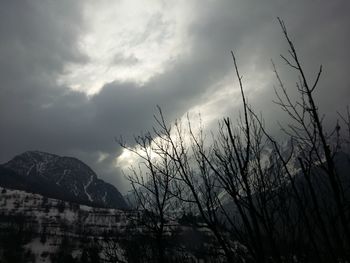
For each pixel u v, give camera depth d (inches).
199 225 187.6
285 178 165.2
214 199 185.3
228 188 165.3
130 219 273.3
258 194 165.9
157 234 237.8
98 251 263.0
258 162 179.0
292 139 165.9
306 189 150.3
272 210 160.4
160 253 229.9
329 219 137.4
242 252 161.5
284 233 153.1
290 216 155.3
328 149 142.6
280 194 162.2
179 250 199.0
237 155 169.8
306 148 159.5
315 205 139.3
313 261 139.8
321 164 144.6
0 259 3166.8
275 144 162.7
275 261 147.7
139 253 249.4
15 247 3454.7
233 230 164.4
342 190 136.8
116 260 249.1
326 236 136.1
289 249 148.3
